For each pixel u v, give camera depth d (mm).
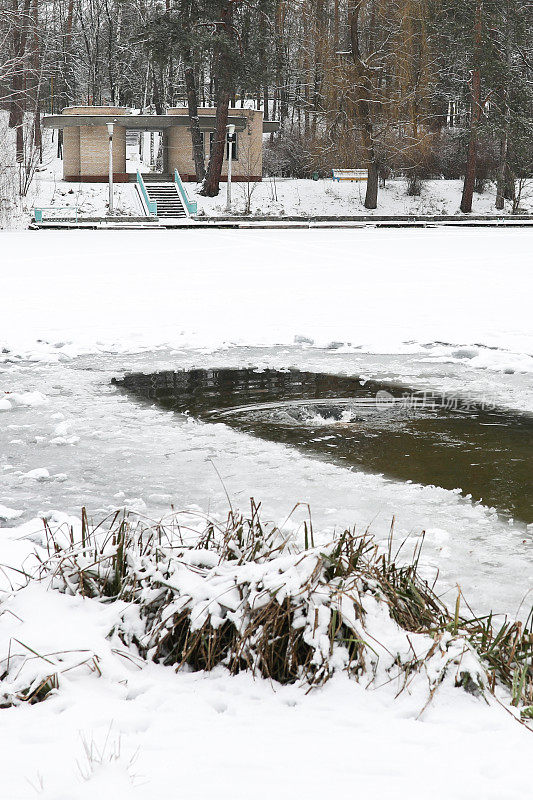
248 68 52500
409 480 7734
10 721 3248
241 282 23016
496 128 55094
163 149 59812
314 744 3072
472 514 6824
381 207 57438
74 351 14109
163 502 7016
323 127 59656
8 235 40188
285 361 13734
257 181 59594
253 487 7461
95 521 6492
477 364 13430
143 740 3078
